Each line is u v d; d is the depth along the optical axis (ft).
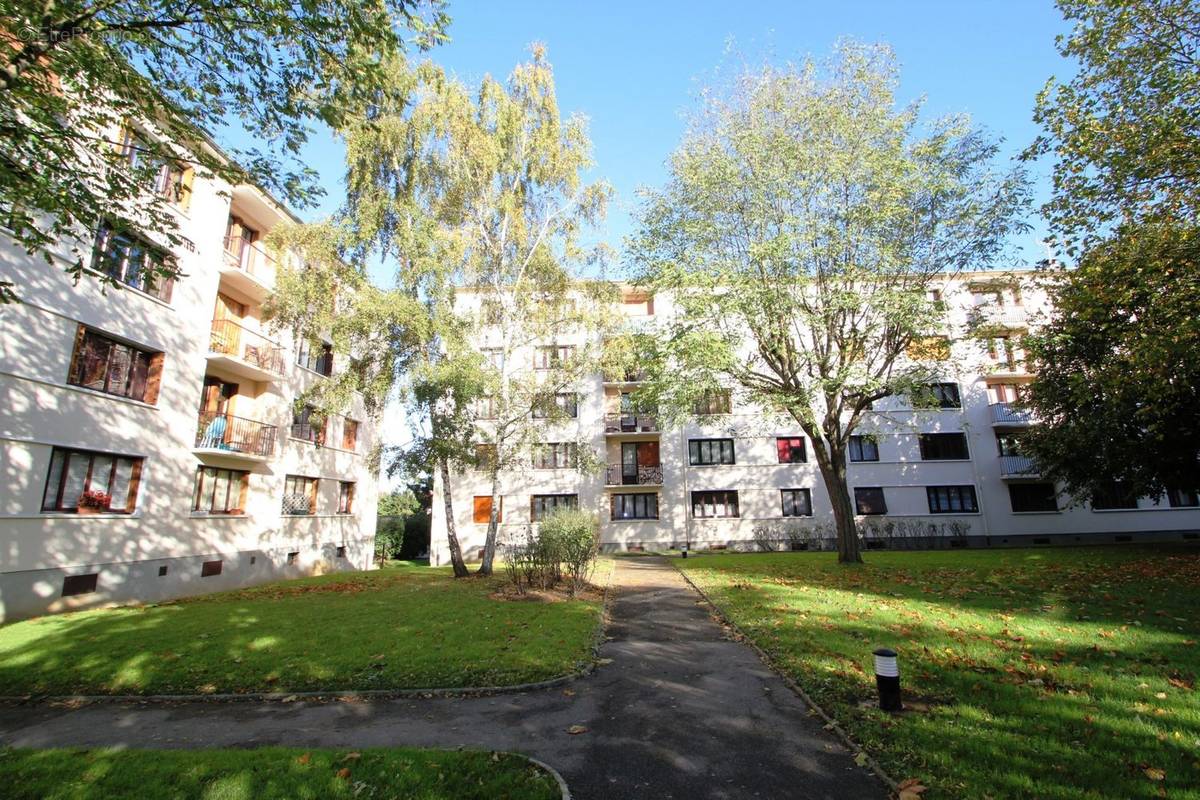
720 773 14.61
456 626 30.81
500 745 16.58
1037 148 41.42
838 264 55.16
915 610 31.53
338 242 51.70
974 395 103.76
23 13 19.60
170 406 52.75
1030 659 21.75
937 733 15.58
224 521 59.93
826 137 54.80
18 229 22.84
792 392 56.80
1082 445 64.34
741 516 102.17
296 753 15.83
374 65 24.52
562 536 43.91
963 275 69.15
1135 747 14.34
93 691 22.16
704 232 57.72
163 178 52.08
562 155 58.65
